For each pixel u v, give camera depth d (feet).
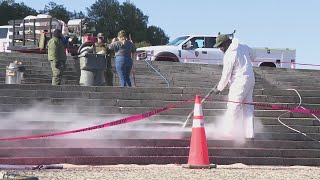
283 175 31.04
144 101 45.60
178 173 30.35
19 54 68.85
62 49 52.75
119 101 45.19
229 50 38.19
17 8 303.68
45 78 64.64
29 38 86.53
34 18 86.38
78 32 90.22
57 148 35.27
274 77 75.72
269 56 94.27
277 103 48.21
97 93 45.57
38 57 68.64
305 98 49.67
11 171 29.27
